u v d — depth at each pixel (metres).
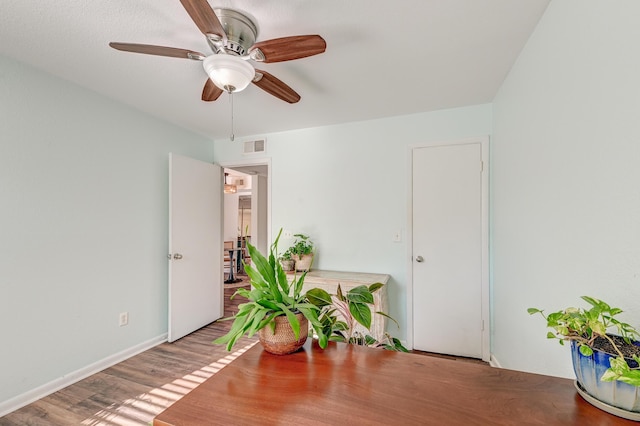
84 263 2.22
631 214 0.84
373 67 1.93
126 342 2.53
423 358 0.93
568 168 1.19
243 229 7.41
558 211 1.27
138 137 2.67
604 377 0.61
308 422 0.64
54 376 2.01
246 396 0.74
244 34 1.47
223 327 3.26
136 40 1.63
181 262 2.95
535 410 0.67
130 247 2.58
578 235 1.12
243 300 4.43
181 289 2.94
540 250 1.46
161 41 1.64
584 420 0.63
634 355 0.65
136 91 2.29
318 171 3.14
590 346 0.70
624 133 0.87
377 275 2.78
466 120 2.59
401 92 2.30
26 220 1.89
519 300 1.78
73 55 1.79
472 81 2.12
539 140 1.47
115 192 2.46
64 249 2.09
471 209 2.57
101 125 2.35
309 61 1.85
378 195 2.89
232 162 3.56
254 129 3.24
